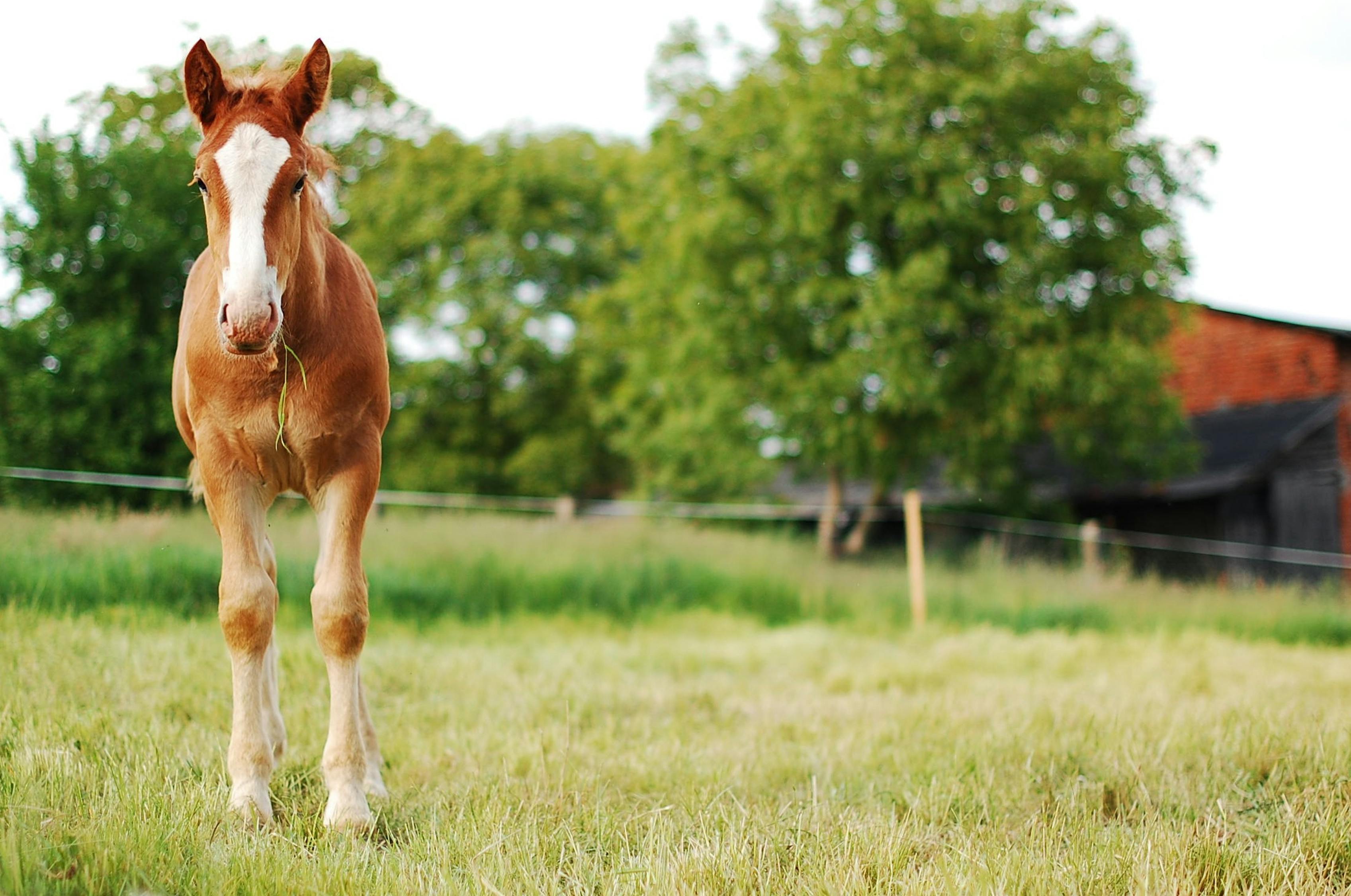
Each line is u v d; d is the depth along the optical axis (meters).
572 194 29.27
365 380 3.47
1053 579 13.43
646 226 19.86
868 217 16.12
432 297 28.05
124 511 9.35
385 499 12.91
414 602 9.54
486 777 3.77
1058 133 16.72
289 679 5.11
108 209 14.06
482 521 12.61
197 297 3.84
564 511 13.64
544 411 28.67
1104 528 21.31
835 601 11.68
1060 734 4.45
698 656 7.68
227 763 3.58
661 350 19.95
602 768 3.93
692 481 20.45
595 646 8.16
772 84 17.39
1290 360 21.41
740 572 12.15
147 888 2.46
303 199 3.29
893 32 16.70
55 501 12.60
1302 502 19.47
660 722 5.13
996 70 16.38
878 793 3.72
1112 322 16.50
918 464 17.44
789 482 25.03
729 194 17.25
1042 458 21.50
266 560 3.66
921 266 15.26
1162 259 16.62
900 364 15.18
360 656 3.39
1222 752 4.05
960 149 15.65
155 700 4.53
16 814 2.72
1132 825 3.39
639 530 13.51
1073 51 16.83
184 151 14.34
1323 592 14.38
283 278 3.08
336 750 3.25
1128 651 8.63
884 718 5.22
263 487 3.50
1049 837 3.08
